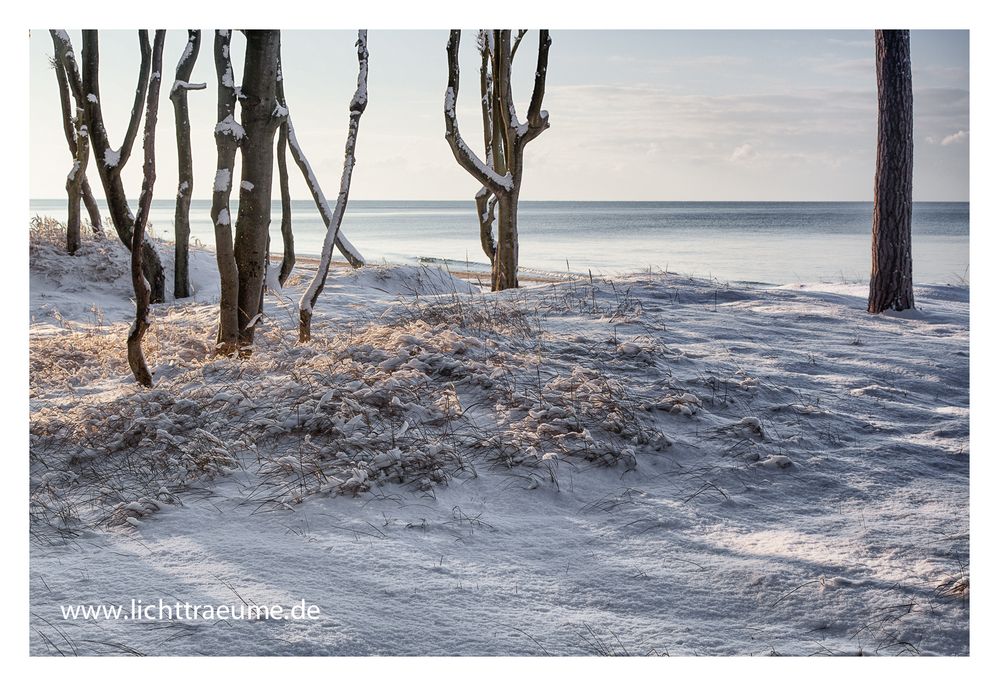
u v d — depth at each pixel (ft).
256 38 28.35
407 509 17.39
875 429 22.90
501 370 24.71
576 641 13.05
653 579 15.10
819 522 17.63
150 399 23.32
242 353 30.01
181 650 12.32
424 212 476.95
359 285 50.67
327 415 21.21
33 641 12.47
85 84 49.90
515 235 48.03
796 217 322.75
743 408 23.94
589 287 41.34
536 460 19.58
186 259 52.75
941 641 13.37
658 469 20.13
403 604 13.80
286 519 16.84
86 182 59.93
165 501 17.66
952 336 33.81
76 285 52.42
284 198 43.19
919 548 16.24
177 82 27.78
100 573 14.69
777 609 14.26
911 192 38.42
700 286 42.39
